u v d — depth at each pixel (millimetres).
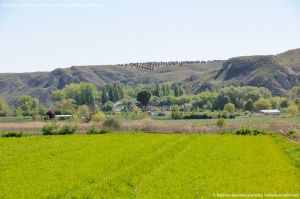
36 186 29797
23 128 102062
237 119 153875
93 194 27047
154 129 99438
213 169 38562
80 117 145875
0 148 55094
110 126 101125
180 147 57750
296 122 119688
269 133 89812
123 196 26844
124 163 40688
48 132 90875
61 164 40188
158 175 34750
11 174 34688
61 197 26766
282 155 49531
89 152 50188
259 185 31609
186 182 32062
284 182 32719
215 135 84062
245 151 53594
